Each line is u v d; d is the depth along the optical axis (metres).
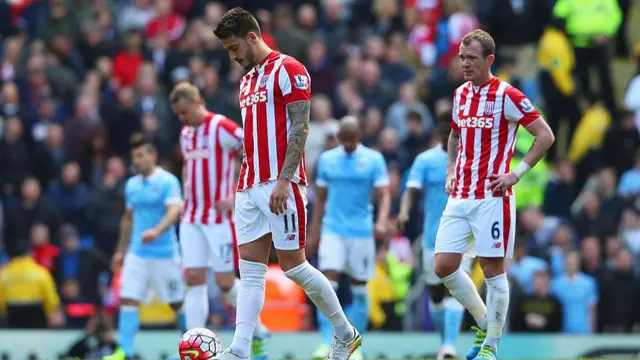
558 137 70.62
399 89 66.25
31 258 54.62
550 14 73.62
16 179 61.78
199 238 38.88
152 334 47.12
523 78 73.62
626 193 63.53
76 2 74.75
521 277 53.16
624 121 68.88
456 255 30.84
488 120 30.08
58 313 54.47
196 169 38.72
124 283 41.59
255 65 28.12
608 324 55.50
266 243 28.39
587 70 71.56
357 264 42.19
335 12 72.12
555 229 56.47
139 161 41.34
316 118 60.09
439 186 40.28
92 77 66.19
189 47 67.50
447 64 72.12
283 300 51.06
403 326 53.47
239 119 61.91
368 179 42.03
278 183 27.36
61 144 63.19
